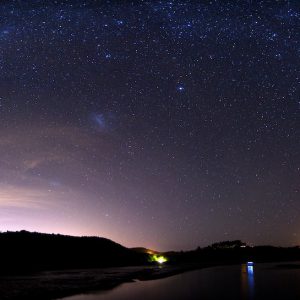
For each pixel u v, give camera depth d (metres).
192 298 18.92
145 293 21.55
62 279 30.19
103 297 20.06
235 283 26.41
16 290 22.30
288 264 57.09
